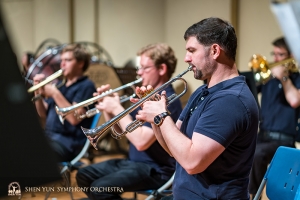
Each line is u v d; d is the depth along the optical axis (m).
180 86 5.25
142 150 2.67
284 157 2.15
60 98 3.44
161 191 2.71
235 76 1.98
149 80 2.84
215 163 1.90
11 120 1.01
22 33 7.57
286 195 2.10
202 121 1.85
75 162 3.30
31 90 3.40
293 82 3.62
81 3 6.36
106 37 6.09
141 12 5.68
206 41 1.93
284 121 3.60
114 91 2.89
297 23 1.01
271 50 4.67
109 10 6.04
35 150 1.02
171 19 5.45
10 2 7.75
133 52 5.78
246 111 1.85
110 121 2.24
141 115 1.93
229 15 4.86
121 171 2.79
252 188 3.31
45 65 4.85
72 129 3.50
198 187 1.92
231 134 1.82
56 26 6.61
